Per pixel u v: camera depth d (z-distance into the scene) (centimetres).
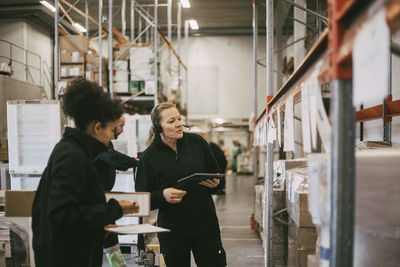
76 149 122
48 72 1209
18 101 337
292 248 232
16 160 339
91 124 129
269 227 224
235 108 1459
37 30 1142
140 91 595
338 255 78
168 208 201
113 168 261
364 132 405
